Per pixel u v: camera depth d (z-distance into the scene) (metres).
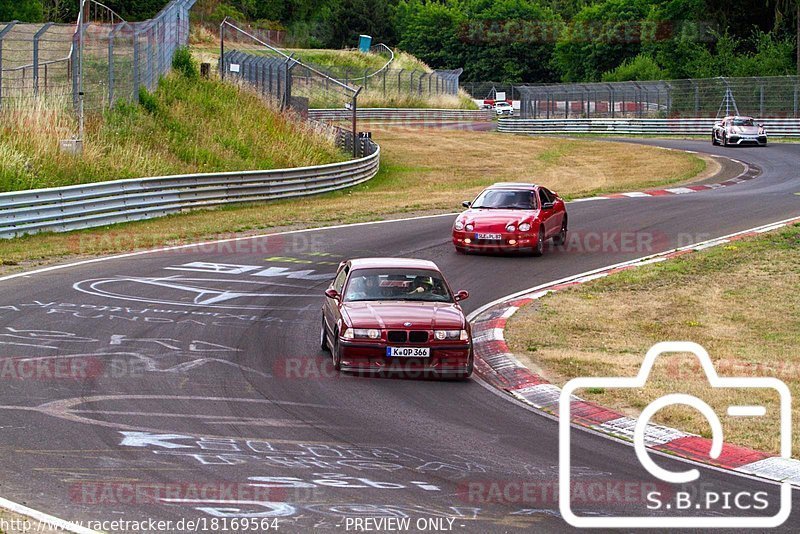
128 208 40.38
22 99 48.16
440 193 55.59
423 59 195.75
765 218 42.12
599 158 76.81
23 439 14.49
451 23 196.12
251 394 17.77
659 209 45.16
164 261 32.28
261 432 15.44
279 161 57.88
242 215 43.34
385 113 117.81
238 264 32.16
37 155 42.66
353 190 57.62
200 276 29.80
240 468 13.62
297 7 192.25
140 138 51.31
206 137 56.38
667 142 86.56
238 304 26.05
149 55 60.03
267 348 21.55
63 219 37.16
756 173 60.44
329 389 18.44
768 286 30.53
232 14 166.12
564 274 31.97
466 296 21.59
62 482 12.70
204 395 17.52
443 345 19.48
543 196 36.50
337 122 107.31
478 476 13.60
